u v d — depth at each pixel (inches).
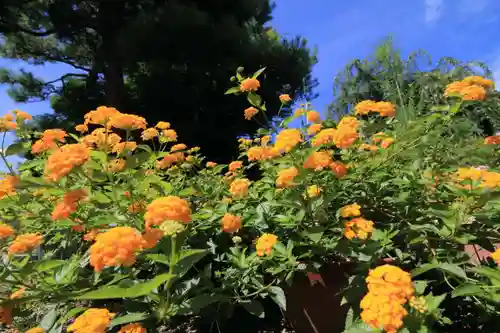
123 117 71.2
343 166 73.7
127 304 64.1
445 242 69.0
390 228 75.1
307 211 72.2
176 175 107.5
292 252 73.1
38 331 58.2
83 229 76.1
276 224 80.0
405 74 180.1
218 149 382.0
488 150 80.6
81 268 72.9
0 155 79.6
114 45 357.7
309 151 73.2
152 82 343.0
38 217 79.0
